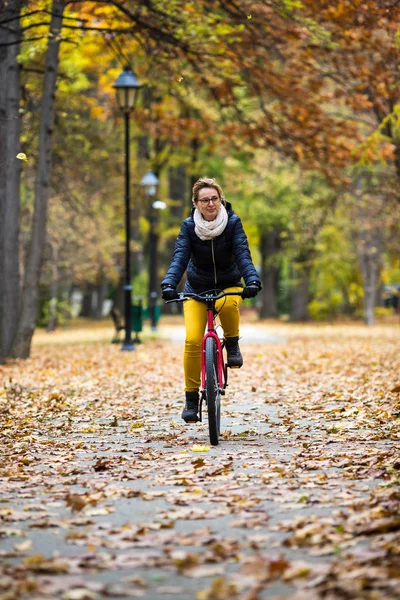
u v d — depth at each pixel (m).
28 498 6.49
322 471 7.20
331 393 13.32
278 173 44.31
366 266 43.38
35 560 4.77
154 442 9.09
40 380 16.38
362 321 49.75
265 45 22.31
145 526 5.48
